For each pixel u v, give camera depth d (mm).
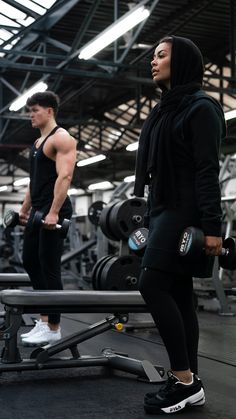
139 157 1972
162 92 1957
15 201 18828
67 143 2768
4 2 6473
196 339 1951
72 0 6258
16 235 9312
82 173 17078
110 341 3406
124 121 12695
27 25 7051
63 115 12688
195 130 1782
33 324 3887
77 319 4418
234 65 6906
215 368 2654
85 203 19219
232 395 2113
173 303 1838
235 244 1803
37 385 2209
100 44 5707
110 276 3805
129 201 3928
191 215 1816
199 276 1860
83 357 2432
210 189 1759
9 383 2234
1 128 11469
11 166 17688
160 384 2242
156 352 3023
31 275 2988
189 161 1837
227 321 4734
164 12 7070
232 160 7465
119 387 2191
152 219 1911
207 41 8328
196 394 1872
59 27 7543
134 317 4555
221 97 9320
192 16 6977
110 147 14141
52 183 2846
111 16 7102
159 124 1882
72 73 7246
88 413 1839
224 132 1940
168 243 1802
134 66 7195
